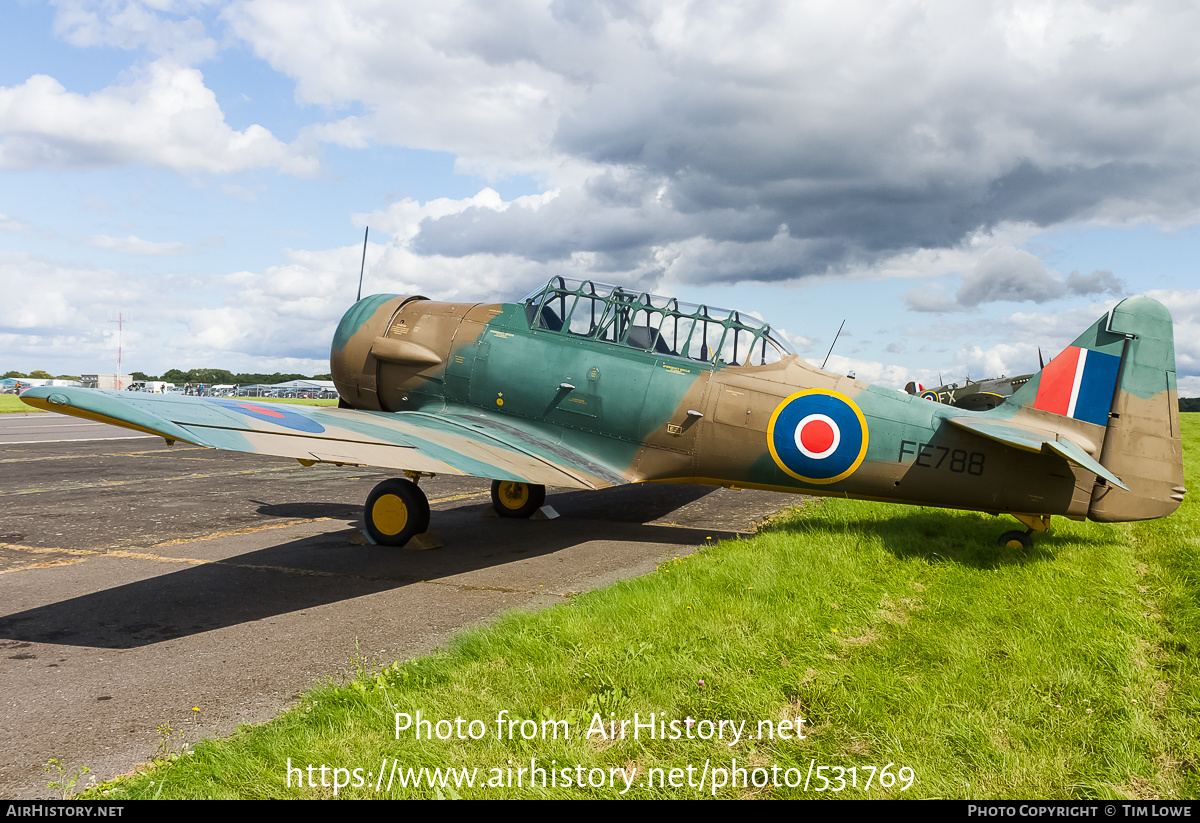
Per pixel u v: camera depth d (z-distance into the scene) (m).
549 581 5.80
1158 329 6.85
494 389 8.16
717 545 6.83
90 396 4.14
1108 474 5.73
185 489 10.97
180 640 4.31
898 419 7.00
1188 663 3.66
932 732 2.91
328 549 6.95
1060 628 4.12
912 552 6.09
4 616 4.77
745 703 3.15
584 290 8.05
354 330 9.09
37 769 2.78
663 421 7.49
